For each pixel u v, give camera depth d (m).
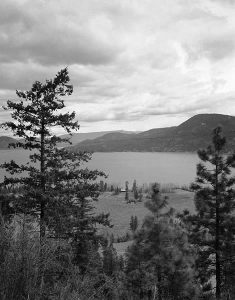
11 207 16.22
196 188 23.25
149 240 17.14
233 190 22.33
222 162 22.55
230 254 21.39
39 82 19.80
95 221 20.73
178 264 16.27
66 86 20.20
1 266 5.56
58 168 19.48
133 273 15.45
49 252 5.95
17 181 19.22
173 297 15.48
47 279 6.00
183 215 23.48
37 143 19.70
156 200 18.09
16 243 5.76
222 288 20.59
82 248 16.94
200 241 22.42
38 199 17.81
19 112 19.23
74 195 20.06
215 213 23.53
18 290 5.39
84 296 6.00
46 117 19.28
